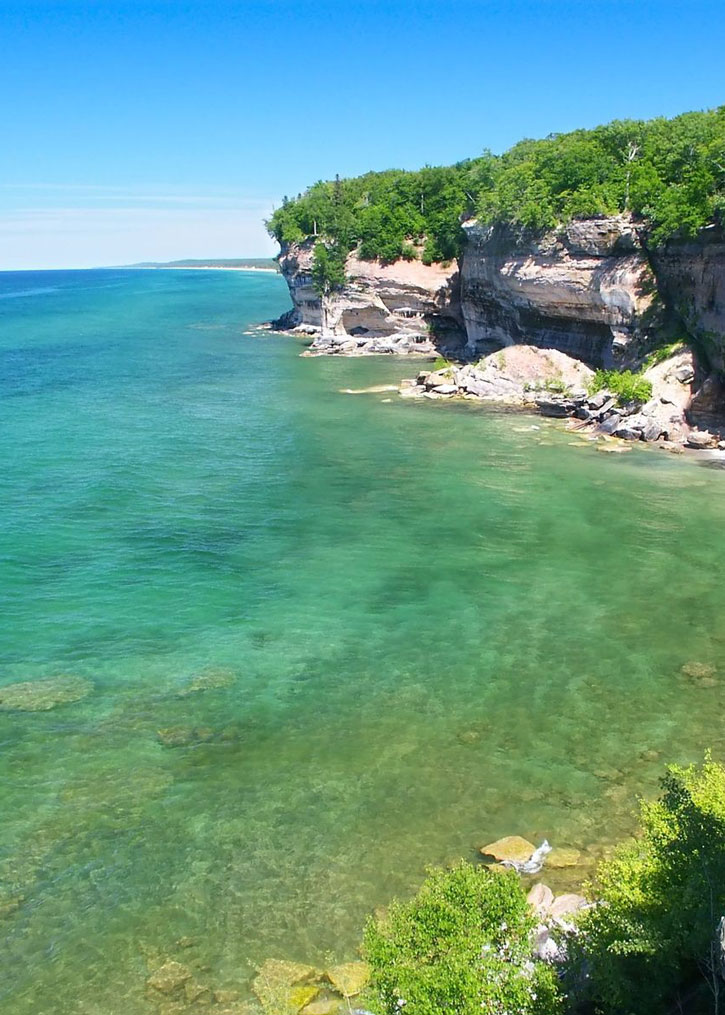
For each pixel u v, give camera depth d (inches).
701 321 2156.7
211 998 570.3
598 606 1194.6
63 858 703.1
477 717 917.8
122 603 1187.9
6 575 1266.0
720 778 617.9
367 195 4453.7
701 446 2014.0
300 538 1457.9
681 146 2363.4
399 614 1172.5
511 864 686.5
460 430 2257.6
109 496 1663.4
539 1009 461.4
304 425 2336.4
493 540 1453.0
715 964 450.0
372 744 868.6
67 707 926.4
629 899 529.3
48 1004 568.1
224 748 860.6
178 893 666.2
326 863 697.0
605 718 912.9
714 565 1333.7
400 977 456.4
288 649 1070.4
